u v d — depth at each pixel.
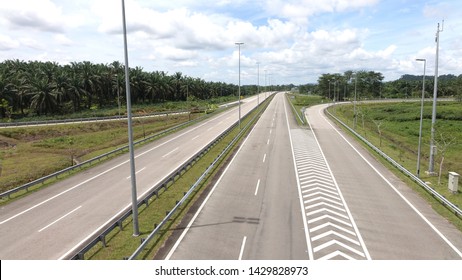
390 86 168.38
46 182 27.36
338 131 52.22
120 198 22.97
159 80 111.12
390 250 15.30
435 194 21.88
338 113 81.38
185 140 46.31
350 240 16.28
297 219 18.81
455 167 34.97
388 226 17.89
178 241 16.14
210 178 27.00
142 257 14.59
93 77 88.56
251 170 29.52
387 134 55.59
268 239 16.36
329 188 24.34
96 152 40.59
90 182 27.02
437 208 20.39
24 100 78.75
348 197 22.45
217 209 20.33
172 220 18.67
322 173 28.36
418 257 14.66
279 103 121.06
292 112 84.06
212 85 166.12
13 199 23.30
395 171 28.89
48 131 54.53
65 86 80.12
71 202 22.36
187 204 21.17
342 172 28.70
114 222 18.78
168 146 42.09
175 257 14.59
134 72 106.00
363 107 98.88
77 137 52.06
